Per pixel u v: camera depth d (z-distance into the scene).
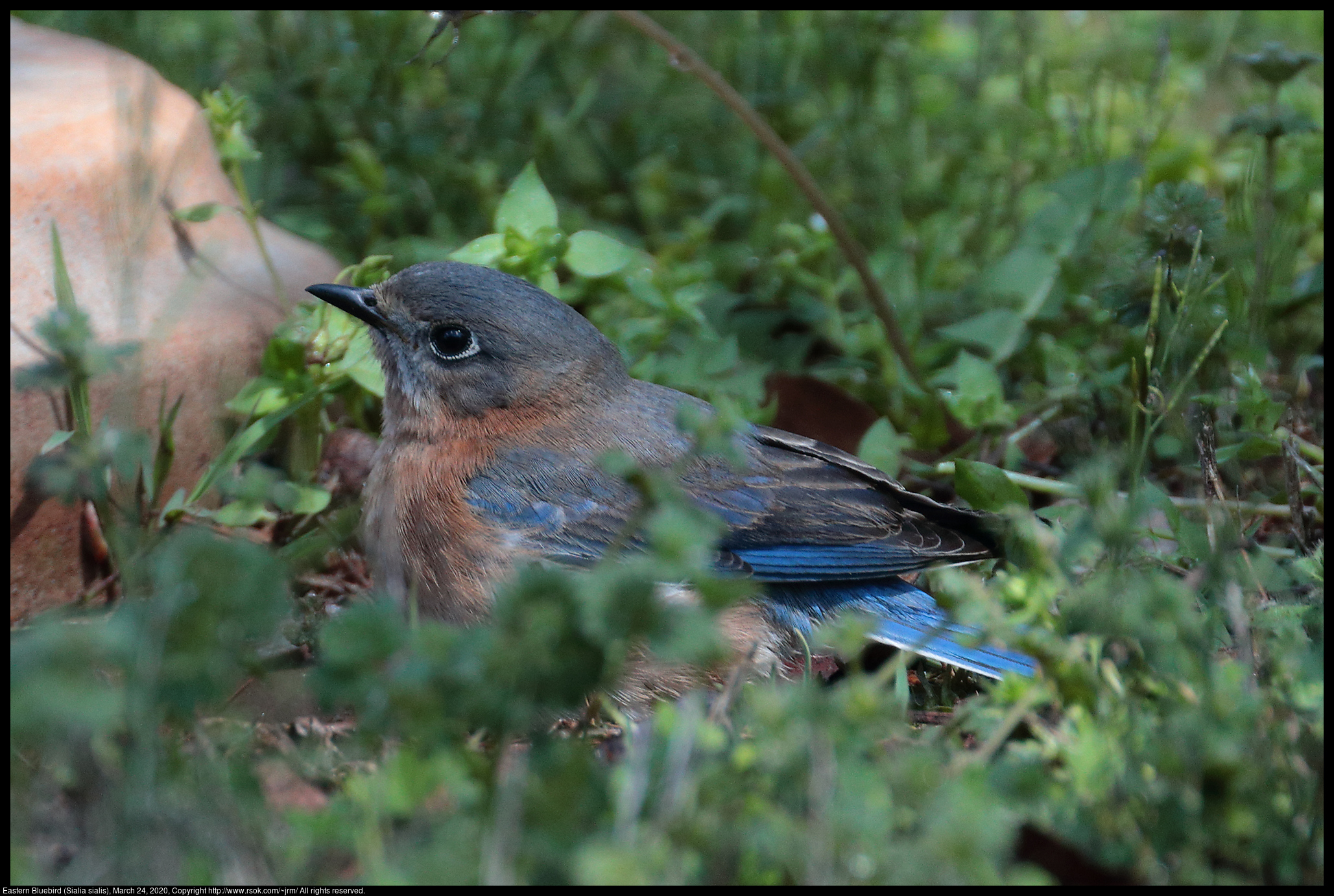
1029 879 5.22
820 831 5.24
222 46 17.17
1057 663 6.71
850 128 16.66
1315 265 13.28
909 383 12.67
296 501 10.16
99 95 10.70
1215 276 11.28
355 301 10.36
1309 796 6.20
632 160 16.89
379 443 11.20
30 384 8.13
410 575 10.04
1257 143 14.18
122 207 10.03
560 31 17.28
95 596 9.44
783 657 9.87
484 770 5.59
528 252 11.10
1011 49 19.11
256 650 7.79
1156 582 6.59
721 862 5.46
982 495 9.77
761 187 16.44
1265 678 7.25
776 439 10.40
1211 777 5.77
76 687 4.96
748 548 9.78
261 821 5.73
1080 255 12.95
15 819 5.86
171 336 9.92
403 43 16.44
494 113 16.47
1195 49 19.36
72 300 9.04
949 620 7.57
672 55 12.27
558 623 5.31
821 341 13.47
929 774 5.53
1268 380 11.61
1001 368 13.11
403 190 15.16
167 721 6.08
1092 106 15.07
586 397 10.33
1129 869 5.78
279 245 12.02
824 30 17.52
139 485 9.56
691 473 9.95
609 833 5.48
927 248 14.94
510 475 9.94
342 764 7.04
